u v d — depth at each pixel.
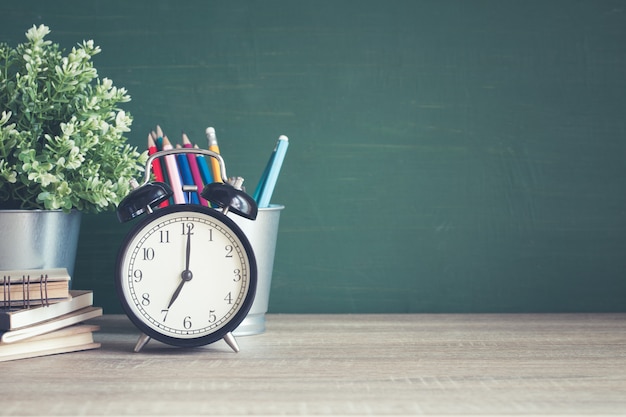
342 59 1.05
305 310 1.05
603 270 1.06
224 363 0.84
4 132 0.90
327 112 1.05
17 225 0.90
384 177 1.05
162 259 0.87
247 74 1.05
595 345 0.90
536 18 1.05
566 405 0.74
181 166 0.96
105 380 0.79
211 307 0.87
